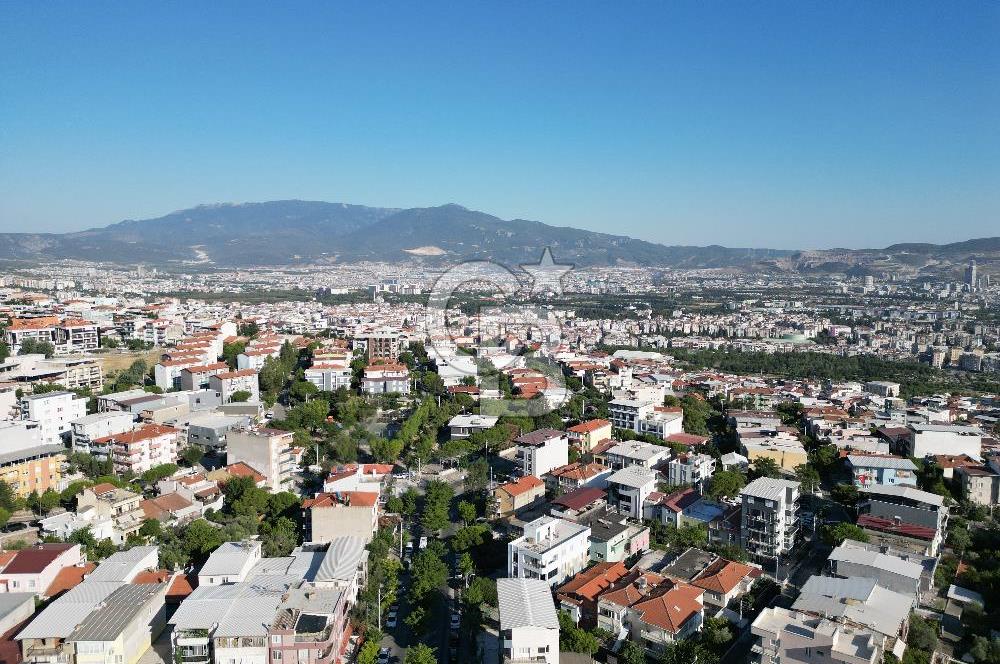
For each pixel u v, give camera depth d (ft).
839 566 540.93
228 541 601.21
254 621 450.30
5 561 530.68
